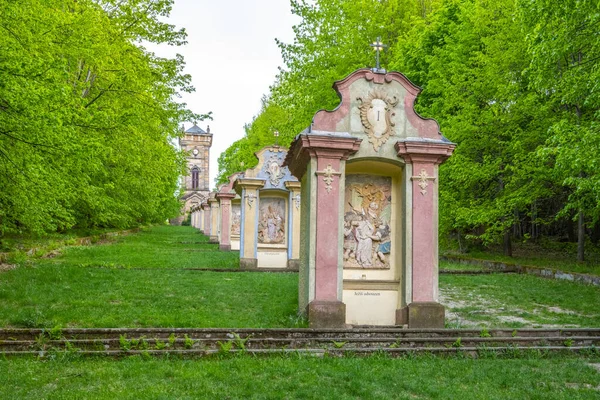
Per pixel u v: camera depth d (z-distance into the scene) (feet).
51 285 45.98
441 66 86.99
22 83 42.39
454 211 77.66
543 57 52.80
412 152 38.29
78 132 54.60
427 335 34.94
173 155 100.68
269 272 69.62
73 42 61.31
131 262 72.69
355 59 93.04
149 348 30.45
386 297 39.88
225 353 30.17
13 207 56.85
